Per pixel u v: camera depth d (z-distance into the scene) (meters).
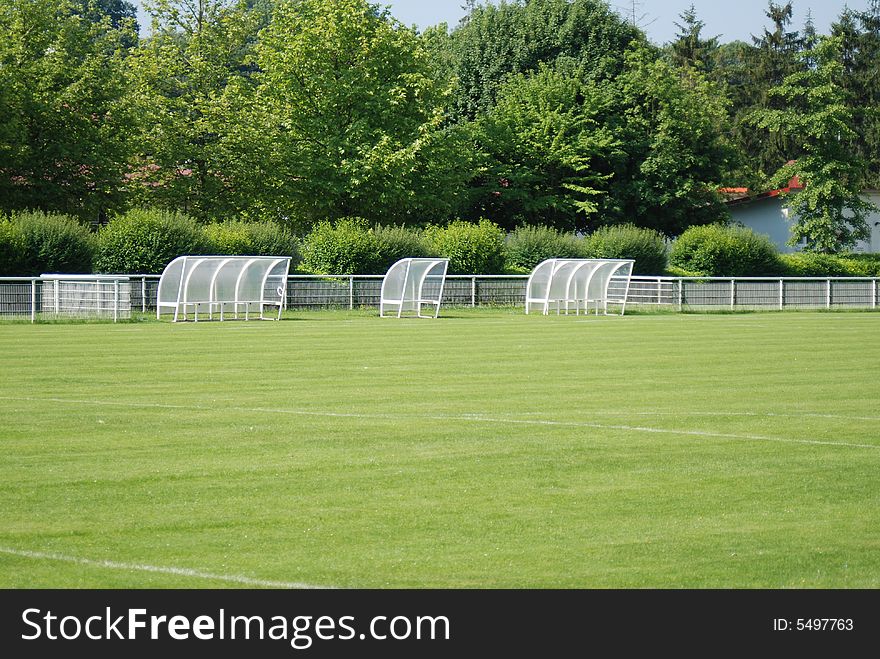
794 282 54.22
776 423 15.80
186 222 49.84
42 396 18.19
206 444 13.83
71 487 11.34
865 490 11.48
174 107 68.06
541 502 10.86
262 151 67.38
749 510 10.60
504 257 56.88
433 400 18.03
